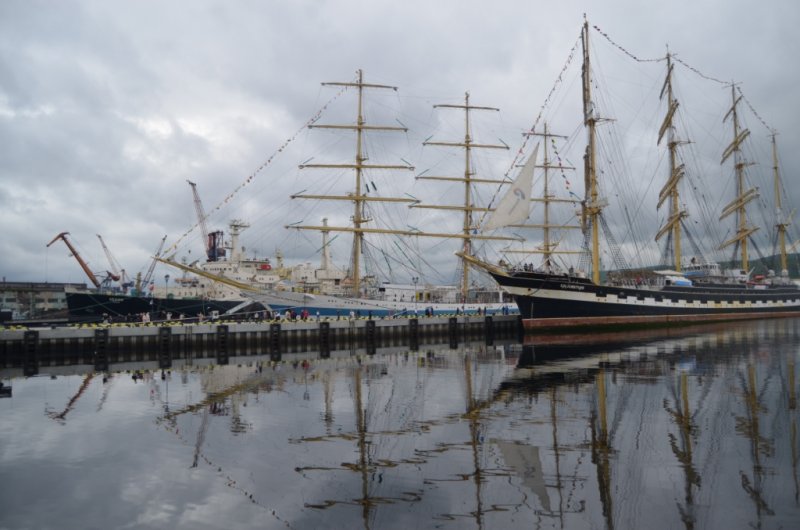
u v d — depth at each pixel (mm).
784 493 13898
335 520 13086
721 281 91625
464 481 15445
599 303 70375
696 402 24734
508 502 13875
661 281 81875
